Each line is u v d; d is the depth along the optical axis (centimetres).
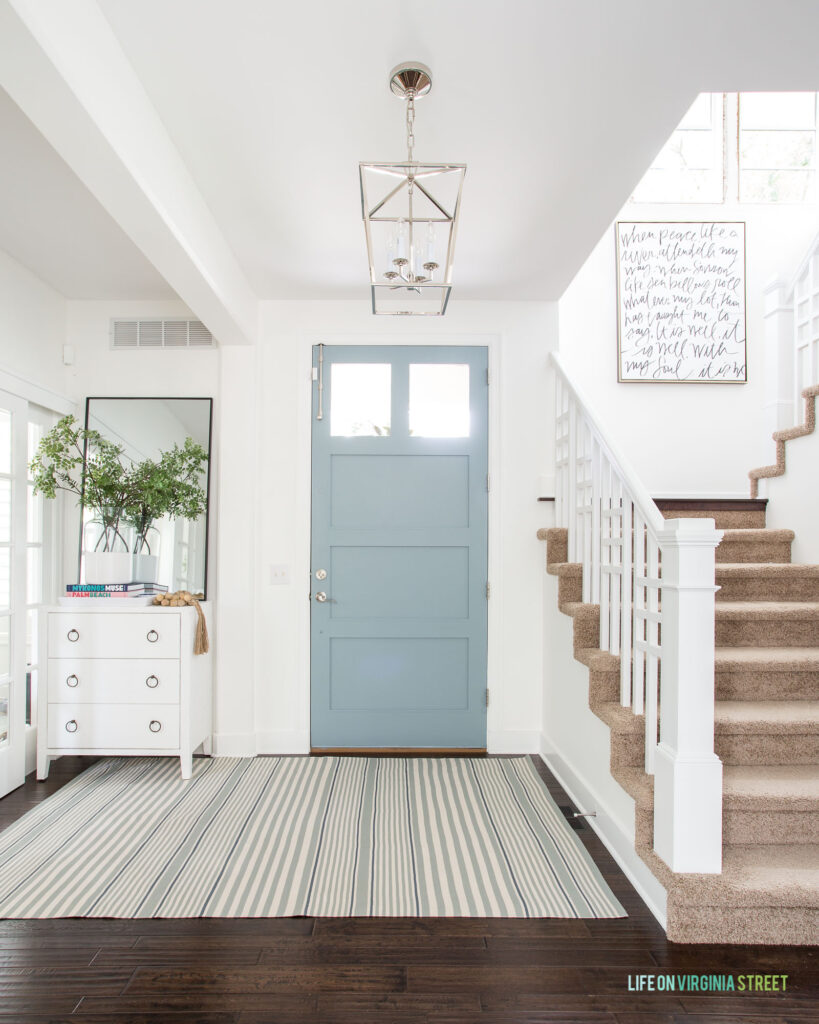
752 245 418
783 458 327
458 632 354
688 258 417
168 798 284
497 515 356
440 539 355
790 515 322
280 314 358
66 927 192
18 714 302
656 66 181
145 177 192
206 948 182
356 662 353
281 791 293
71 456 352
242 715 342
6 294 306
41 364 336
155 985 167
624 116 203
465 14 162
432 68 181
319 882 216
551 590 333
